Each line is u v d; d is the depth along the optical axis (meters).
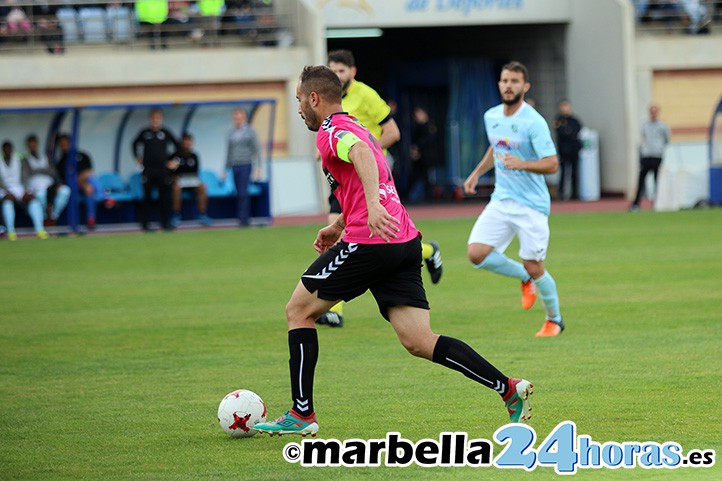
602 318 35.28
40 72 92.88
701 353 28.98
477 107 106.75
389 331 34.09
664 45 102.00
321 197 95.31
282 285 46.06
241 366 28.75
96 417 23.09
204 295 43.41
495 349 30.16
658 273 46.38
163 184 78.25
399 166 107.44
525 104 32.25
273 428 20.36
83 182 80.50
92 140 82.75
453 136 106.19
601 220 76.00
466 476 18.36
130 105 78.31
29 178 77.12
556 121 98.19
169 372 28.09
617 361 28.06
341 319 35.03
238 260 56.81
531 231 32.09
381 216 19.12
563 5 104.75
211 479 18.28
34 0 95.19
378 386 25.62
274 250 61.78
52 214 80.00
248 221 81.25
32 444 20.83
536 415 22.30
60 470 19.00
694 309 36.59
